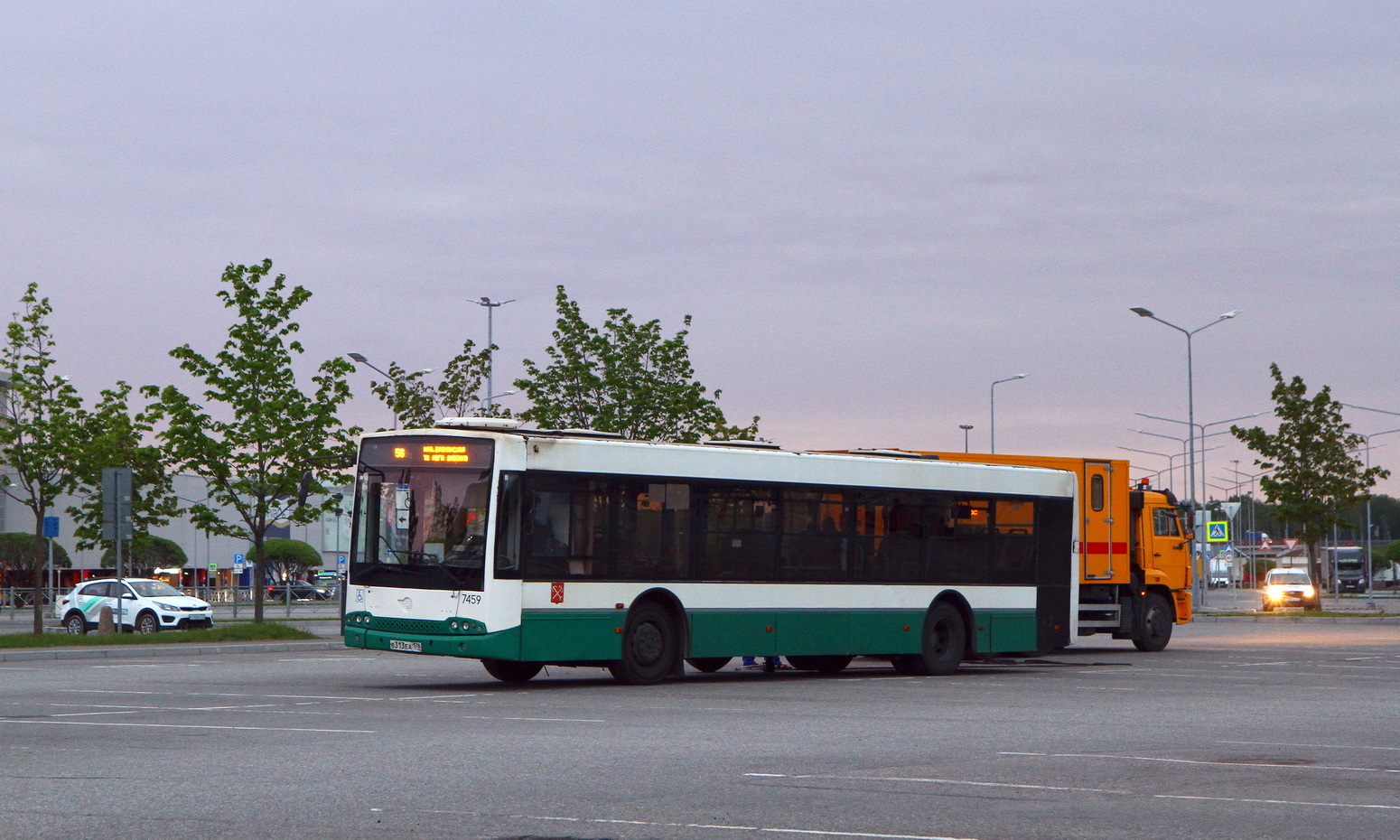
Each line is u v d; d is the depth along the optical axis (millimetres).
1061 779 11164
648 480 22047
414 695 19359
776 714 16781
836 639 23750
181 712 16656
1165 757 12633
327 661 28453
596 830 8867
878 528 24484
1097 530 31219
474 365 47844
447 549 20781
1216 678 23719
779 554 23297
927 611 24922
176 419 37188
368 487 21562
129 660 29266
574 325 47812
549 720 15805
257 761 12125
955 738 14156
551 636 20906
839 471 24141
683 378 48562
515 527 20750
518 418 47938
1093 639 41219
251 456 37812
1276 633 42469
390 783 10836
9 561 75125
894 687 21531
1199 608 70188
